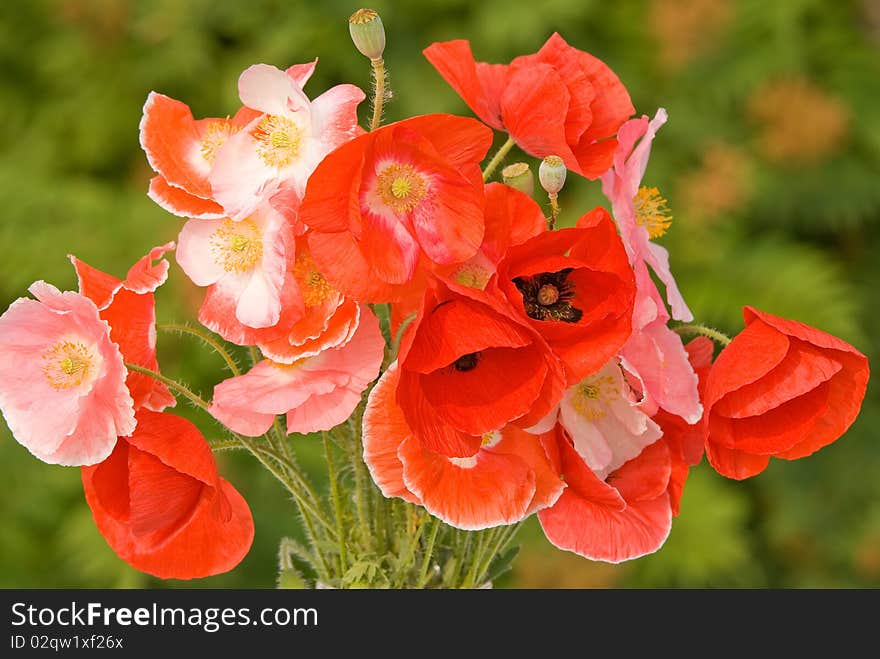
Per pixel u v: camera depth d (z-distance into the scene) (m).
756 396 1.05
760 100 1.86
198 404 1.06
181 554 1.07
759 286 1.84
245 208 1.04
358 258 1.02
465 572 1.12
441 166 1.02
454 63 1.08
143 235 1.76
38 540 1.79
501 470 1.05
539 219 1.05
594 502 1.06
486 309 1.00
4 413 1.03
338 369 1.05
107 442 1.03
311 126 1.04
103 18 1.86
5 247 1.75
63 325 1.04
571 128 1.08
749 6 1.88
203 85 1.89
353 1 1.81
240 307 1.04
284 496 1.75
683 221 1.84
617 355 1.04
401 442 1.04
